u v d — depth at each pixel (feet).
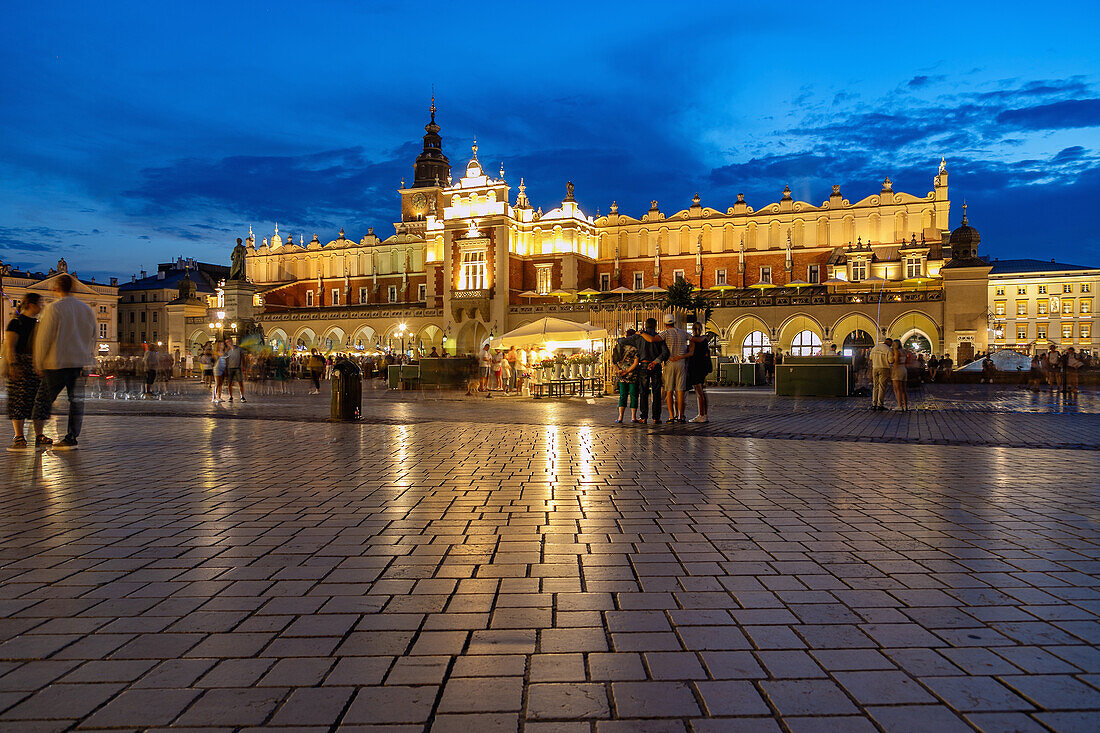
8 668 10.15
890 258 198.80
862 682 9.73
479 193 225.35
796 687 9.58
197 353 264.52
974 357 161.89
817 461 31.12
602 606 12.67
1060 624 11.82
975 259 170.40
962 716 8.83
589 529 18.48
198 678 9.86
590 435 42.29
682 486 24.85
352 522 19.30
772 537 17.63
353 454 33.60
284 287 264.93
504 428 46.88
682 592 13.42
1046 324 274.57
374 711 8.95
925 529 18.45
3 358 35.09
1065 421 51.78
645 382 49.55
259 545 16.90
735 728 8.57
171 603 12.85
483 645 10.96
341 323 237.86
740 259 216.13
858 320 176.65
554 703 9.16
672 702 9.18
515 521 19.42
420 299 248.73
